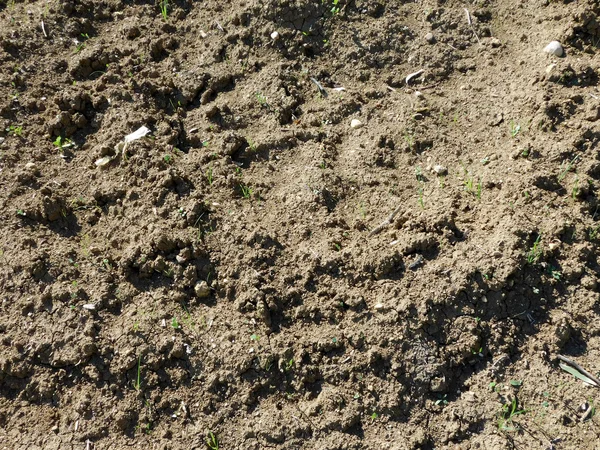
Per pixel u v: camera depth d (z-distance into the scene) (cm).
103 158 167
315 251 157
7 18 185
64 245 159
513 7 186
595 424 144
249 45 182
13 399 149
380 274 154
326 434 145
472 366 150
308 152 170
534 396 146
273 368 149
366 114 174
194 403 148
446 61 180
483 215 159
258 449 144
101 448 145
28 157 168
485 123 172
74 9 187
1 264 156
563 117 168
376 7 184
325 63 181
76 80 179
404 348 149
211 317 153
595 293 153
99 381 149
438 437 145
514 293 152
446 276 152
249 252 157
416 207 162
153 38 184
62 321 152
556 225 156
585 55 176
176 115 174
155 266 155
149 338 151
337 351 150
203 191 163
